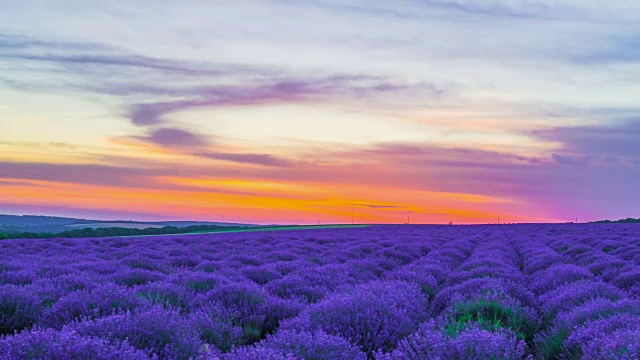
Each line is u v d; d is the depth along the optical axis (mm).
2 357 4570
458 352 5418
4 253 22281
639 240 29188
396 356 5449
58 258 18547
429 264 18078
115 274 12648
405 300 8930
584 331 6578
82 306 7672
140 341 5758
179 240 34281
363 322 6953
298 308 8930
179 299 9266
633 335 5668
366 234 46781
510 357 5414
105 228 53719
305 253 24000
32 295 8055
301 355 5211
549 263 19344
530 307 9906
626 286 12172
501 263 17234
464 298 9734
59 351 4711
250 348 5188
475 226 78875
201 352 5621
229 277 12820
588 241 32531
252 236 40812
